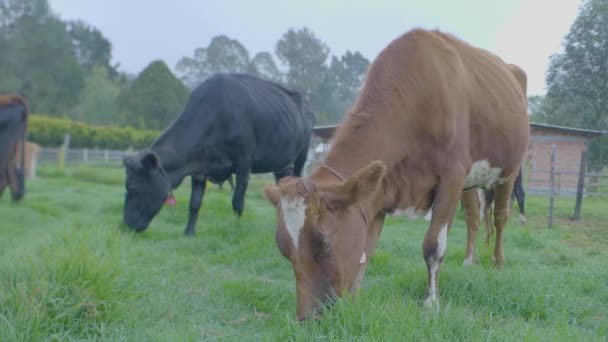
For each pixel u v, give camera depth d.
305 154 10.18
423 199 4.08
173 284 4.48
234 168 7.75
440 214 4.03
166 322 3.48
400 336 2.68
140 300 3.80
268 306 3.94
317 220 2.86
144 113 40.28
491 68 4.94
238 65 58.06
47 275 3.56
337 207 3.00
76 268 3.58
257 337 3.13
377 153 3.63
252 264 5.47
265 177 23.34
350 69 48.31
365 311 2.96
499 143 4.66
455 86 4.13
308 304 2.86
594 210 8.79
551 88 7.12
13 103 9.02
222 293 4.23
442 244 3.98
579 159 8.16
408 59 4.02
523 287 3.93
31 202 9.63
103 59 51.50
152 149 7.30
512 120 4.84
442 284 4.17
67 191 13.77
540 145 8.96
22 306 3.10
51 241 5.23
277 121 8.15
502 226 5.31
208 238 6.77
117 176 18.59
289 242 2.87
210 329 3.34
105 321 3.33
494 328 3.05
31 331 2.98
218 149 7.50
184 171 7.42
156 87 40.38
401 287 4.25
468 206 5.41
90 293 3.41
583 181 7.89
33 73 32.78
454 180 4.06
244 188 7.71
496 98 4.64
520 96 5.30
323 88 47.91
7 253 5.13
